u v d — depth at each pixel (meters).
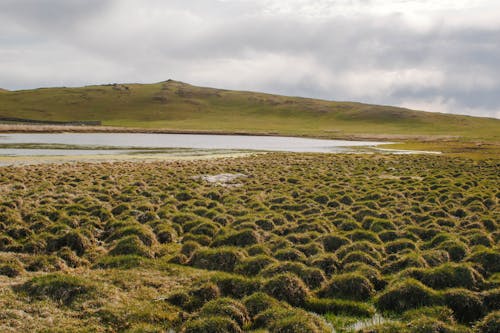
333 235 21.62
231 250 18.89
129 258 18.73
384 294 14.85
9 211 25.30
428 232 23.36
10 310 12.65
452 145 116.38
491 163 64.75
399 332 12.12
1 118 193.50
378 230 24.02
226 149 94.62
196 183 40.66
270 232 23.44
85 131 149.75
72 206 27.14
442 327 12.27
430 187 39.75
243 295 15.00
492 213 28.64
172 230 23.39
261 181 43.28
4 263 16.80
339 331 13.02
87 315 13.02
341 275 16.09
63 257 18.72
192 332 12.15
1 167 48.91
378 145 119.38
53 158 63.78
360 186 40.09
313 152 91.81
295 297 14.98
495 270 17.75
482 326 12.70
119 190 35.81
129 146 94.69
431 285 15.63
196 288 14.95
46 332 11.80
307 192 36.69
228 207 30.33
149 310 13.43
